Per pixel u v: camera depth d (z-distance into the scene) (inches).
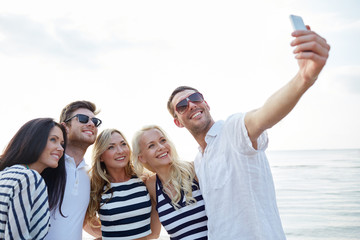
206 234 131.0
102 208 147.9
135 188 151.8
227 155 109.9
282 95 77.9
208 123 126.3
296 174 1390.3
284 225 543.8
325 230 495.2
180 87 138.1
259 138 102.3
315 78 66.2
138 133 155.2
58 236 122.9
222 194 108.6
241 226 103.1
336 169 1542.8
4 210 88.5
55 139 113.1
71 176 132.9
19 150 105.7
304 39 59.7
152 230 158.2
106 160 154.0
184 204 135.3
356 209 652.7
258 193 104.0
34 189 93.4
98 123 151.2
